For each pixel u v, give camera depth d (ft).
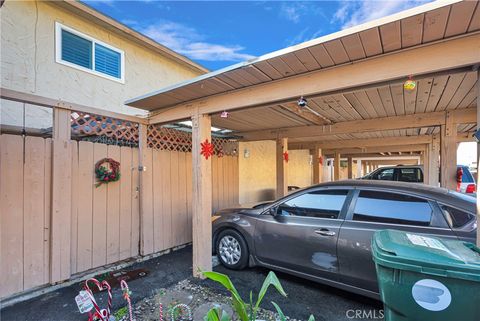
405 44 7.59
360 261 9.66
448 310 4.99
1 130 13.25
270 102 10.80
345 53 8.18
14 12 14.96
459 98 13.11
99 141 14.24
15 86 14.92
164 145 17.03
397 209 9.68
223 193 23.08
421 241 5.93
